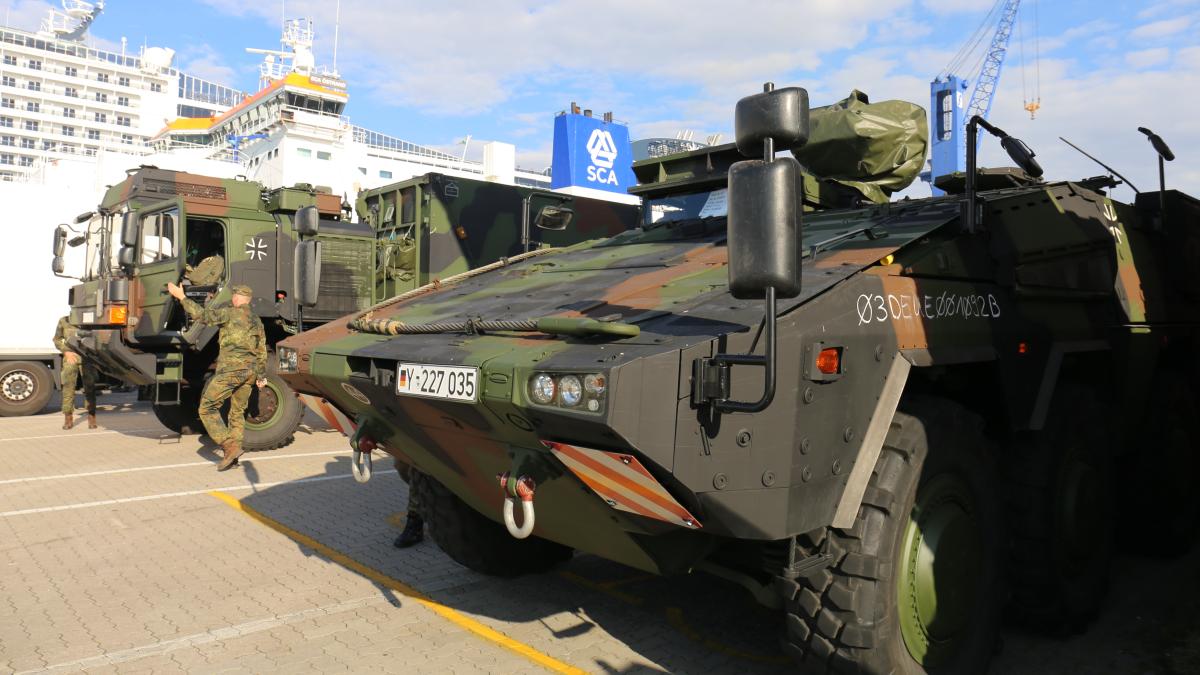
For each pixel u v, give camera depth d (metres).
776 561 2.98
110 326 8.94
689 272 3.35
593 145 25.34
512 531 2.73
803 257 3.10
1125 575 4.75
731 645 3.75
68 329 10.73
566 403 2.29
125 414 12.80
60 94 111.25
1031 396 3.55
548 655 3.63
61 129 110.81
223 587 4.56
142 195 8.99
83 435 10.33
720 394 2.30
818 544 2.88
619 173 26.09
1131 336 4.45
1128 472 4.79
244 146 45.47
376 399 3.22
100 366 10.01
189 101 139.12
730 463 2.38
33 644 3.77
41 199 12.41
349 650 3.69
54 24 127.50
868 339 2.75
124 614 4.15
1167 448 4.85
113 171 28.66
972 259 3.41
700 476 2.32
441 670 3.47
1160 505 4.83
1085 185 4.82
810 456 2.57
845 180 4.70
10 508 6.37
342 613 4.15
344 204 10.72
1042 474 3.60
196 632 3.91
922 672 2.96
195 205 9.06
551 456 2.64
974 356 3.20
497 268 4.74
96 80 114.19
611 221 12.60
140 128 117.38
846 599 2.77
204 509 6.33
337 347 3.49
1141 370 4.54
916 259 3.09
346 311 10.12
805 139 2.23
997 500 3.37
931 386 3.43
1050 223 3.86
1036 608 3.70
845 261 2.94
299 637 3.85
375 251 10.40
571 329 2.57
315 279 4.09
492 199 11.32
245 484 7.26
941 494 3.08
